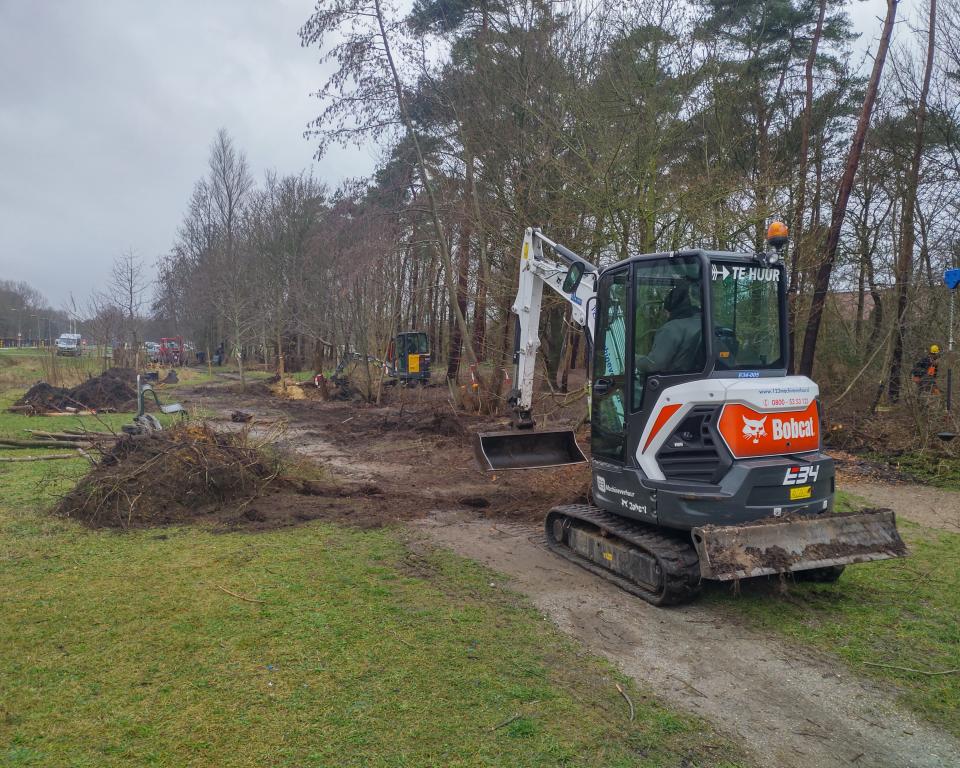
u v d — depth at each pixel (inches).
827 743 145.9
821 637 198.4
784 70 732.7
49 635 187.6
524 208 620.7
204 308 1437.0
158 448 339.6
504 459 316.2
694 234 511.2
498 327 713.6
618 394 243.8
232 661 174.2
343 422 699.4
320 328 1145.4
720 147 594.6
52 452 467.2
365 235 860.0
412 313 1043.9
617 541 242.7
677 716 154.9
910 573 253.3
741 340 222.4
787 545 203.9
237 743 139.7
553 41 610.9
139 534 286.7
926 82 586.2
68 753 135.3
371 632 193.6
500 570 251.3
